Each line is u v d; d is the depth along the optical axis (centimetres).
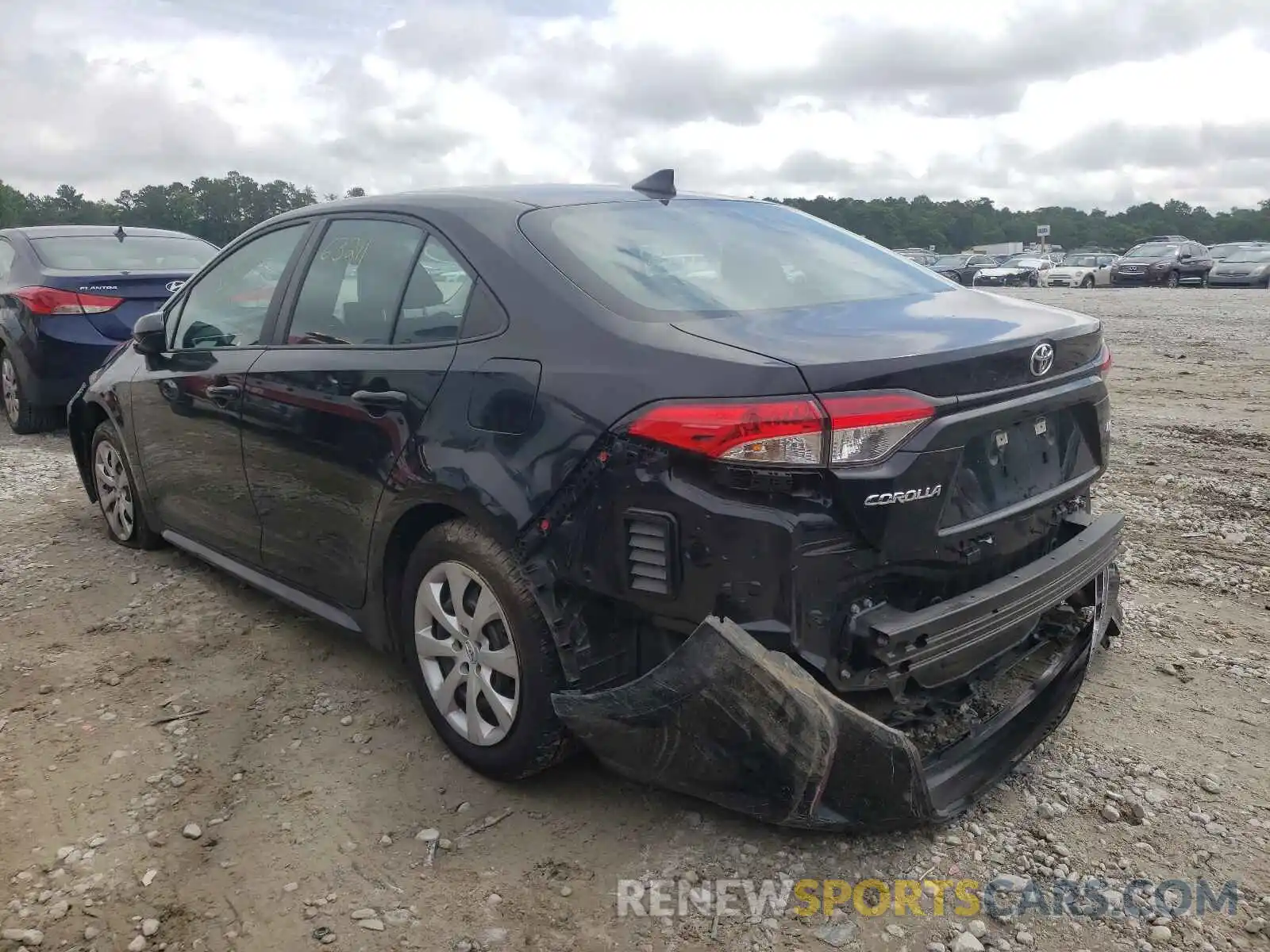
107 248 855
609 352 267
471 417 293
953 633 259
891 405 240
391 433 318
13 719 354
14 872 273
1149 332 1515
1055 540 318
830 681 247
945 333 271
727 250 334
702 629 242
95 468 536
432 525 326
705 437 241
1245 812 291
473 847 281
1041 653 343
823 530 240
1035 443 295
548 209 326
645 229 330
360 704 362
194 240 934
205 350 424
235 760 327
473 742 307
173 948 246
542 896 262
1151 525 545
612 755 269
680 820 291
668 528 249
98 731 345
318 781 314
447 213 333
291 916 256
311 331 368
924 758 290
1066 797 300
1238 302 2175
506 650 292
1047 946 243
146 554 519
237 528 415
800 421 235
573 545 267
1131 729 337
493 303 301
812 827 255
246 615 439
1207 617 425
